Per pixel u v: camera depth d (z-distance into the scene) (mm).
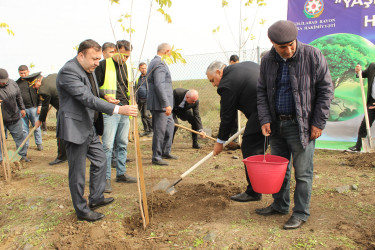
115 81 4180
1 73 5484
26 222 3393
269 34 2457
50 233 3098
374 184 3801
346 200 3389
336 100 5883
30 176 5066
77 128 3000
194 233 2883
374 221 2861
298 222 2836
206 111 9375
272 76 2717
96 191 3486
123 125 4309
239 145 6375
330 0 5688
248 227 2912
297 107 2590
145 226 3031
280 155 3016
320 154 5668
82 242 2869
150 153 6559
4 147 4734
